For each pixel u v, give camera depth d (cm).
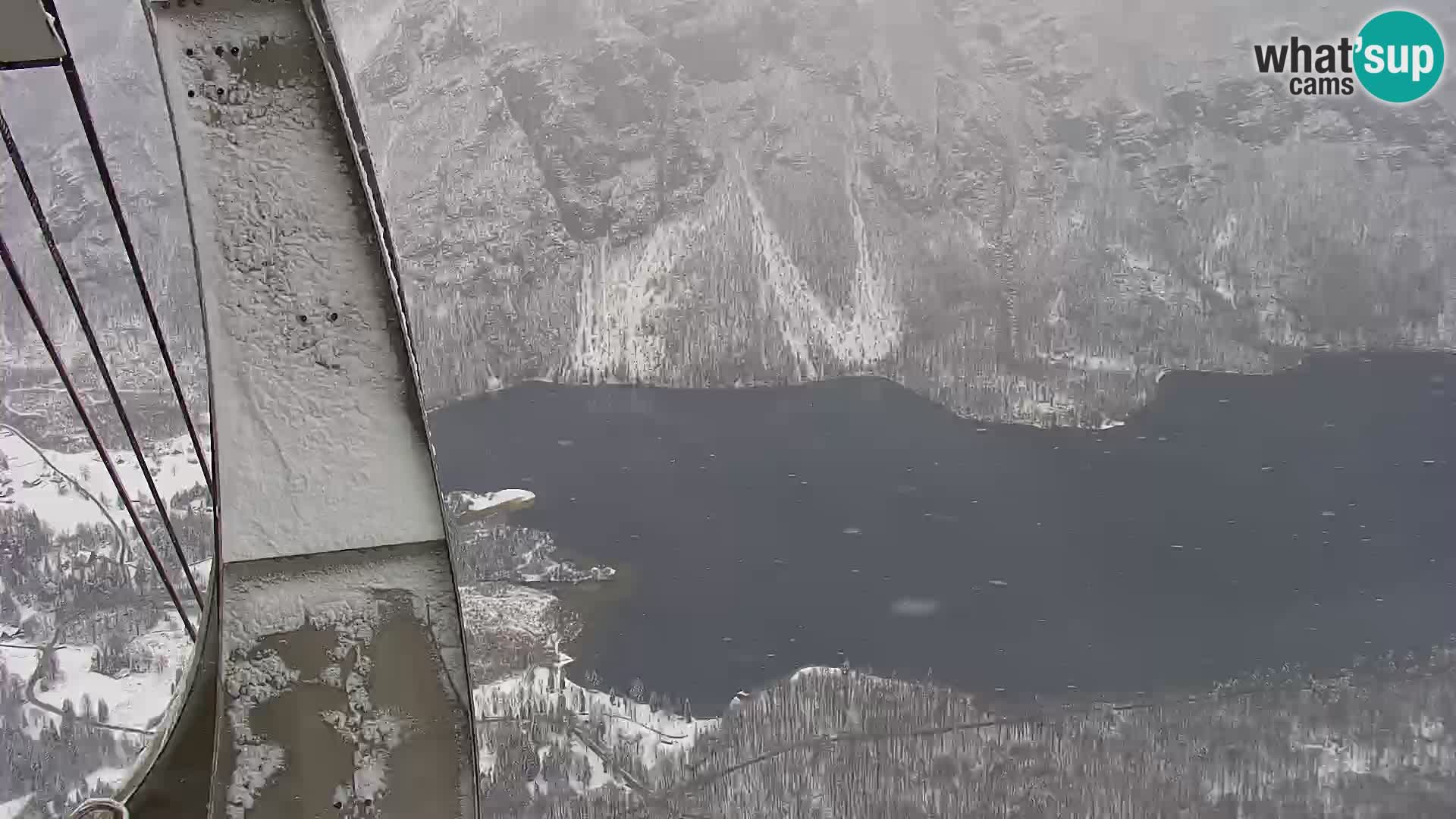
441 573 234
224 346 237
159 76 236
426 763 228
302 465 234
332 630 228
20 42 229
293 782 224
